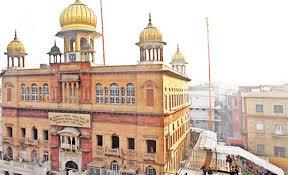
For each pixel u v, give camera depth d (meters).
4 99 38.91
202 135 47.28
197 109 61.00
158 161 28.38
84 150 31.95
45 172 32.31
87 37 36.28
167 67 30.11
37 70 35.69
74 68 32.69
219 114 59.38
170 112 30.00
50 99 34.62
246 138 45.75
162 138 28.30
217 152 37.16
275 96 43.56
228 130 59.25
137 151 29.58
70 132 32.28
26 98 36.84
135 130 29.80
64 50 36.34
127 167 29.77
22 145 36.78
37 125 35.88
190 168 32.22
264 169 36.59
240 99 53.84
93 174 30.23
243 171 34.81
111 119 31.08
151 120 28.86
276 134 43.28
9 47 39.97
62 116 33.41
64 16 35.78
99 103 31.70
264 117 44.34
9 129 38.69
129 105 30.12
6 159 37.72
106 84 31.36
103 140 31.45
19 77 37.38
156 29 32.31
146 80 29.09
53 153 34.22
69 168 33.16
